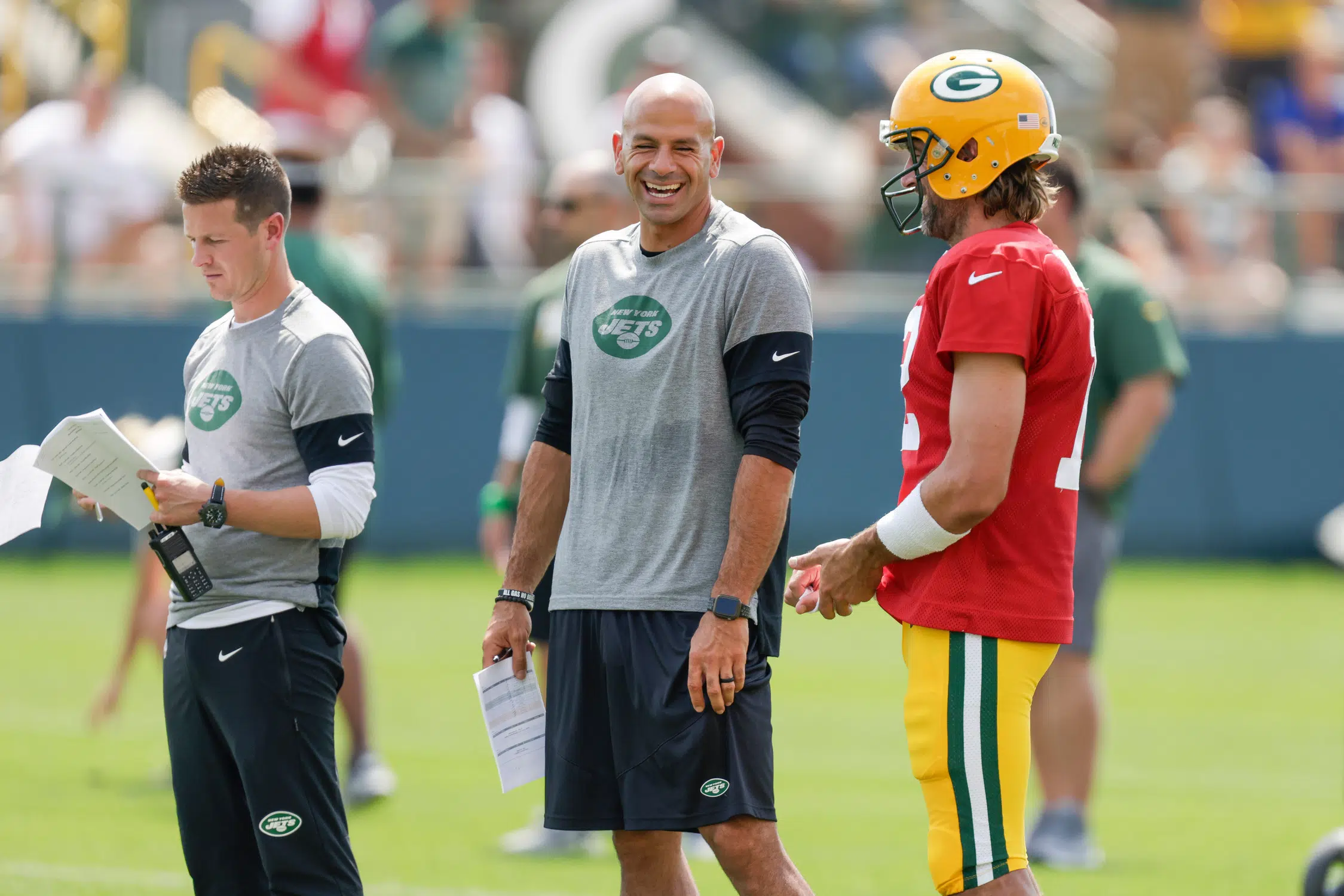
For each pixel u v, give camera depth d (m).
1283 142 59.94
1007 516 14.67
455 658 37.97
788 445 15.30
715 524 15.62
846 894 21.81
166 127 60.84
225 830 16.14
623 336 15.80
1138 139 57.09
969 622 14.62
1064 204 23.23
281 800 15.60
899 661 39.41
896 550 14.79
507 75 68.00
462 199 50.38
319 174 26.27
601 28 68.12
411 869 22.61
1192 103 60.84
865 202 50.72
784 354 15.36
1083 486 23.06
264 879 16.28
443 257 50.41
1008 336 14.23
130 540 51.59
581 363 16.14
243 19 68.88
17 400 49.91
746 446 15.40
